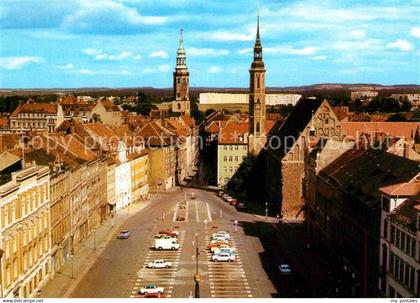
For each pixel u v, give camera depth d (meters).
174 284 103.62
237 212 174.12
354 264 103.62
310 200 144.00
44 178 102.94
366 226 96.94
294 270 112.38
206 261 118.94
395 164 102.00
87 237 139.38
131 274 109.75
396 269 83.75
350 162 125.56
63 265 115.56
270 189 186.50
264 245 132.88
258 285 103.06
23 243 91.69
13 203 87.56
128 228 150.38
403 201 85.31
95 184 148.38
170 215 167.88
